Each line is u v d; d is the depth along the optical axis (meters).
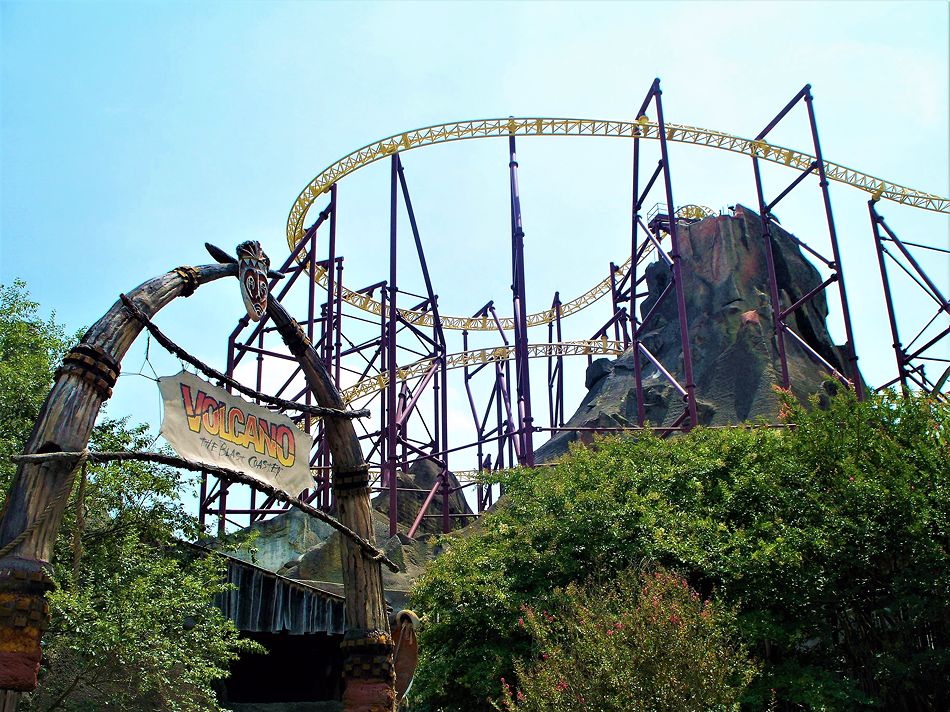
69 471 6.56
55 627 15.99
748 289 68.81
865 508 18.84
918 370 48.59
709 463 22.92
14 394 18.20
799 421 21.61
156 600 17.19
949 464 18.81
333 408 9.36
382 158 49.09
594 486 23.33
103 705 17.23
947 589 17.72
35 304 21.08
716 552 19.45
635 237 49.62
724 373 63.72
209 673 17.39
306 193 49.62
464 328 66.62
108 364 6.98
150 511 18.91
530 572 21.97
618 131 52.31
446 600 21.86
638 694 13.09
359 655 8.80
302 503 8.59
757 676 17.88
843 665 19.16
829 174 60.56
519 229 46.69
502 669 20.45
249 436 8.26
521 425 44.62
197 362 7.78
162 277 7.74
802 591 18.73
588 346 67.44
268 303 9.02
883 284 50.22
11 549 6.20
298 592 26.02
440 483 47.16
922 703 18.53
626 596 15.54
